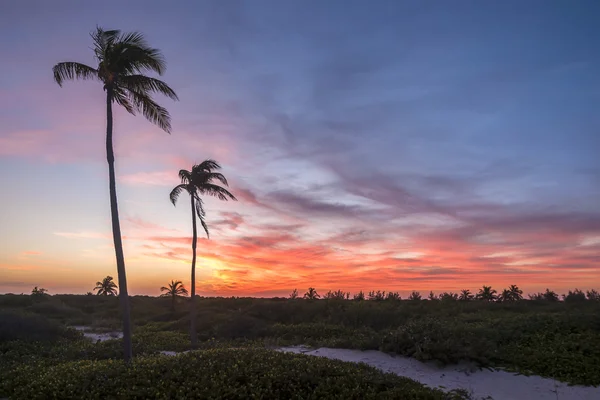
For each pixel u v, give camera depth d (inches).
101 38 673.0
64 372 524.1
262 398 426.6
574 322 778.8
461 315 1210.6
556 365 591.8
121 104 725.9
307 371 498.0
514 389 529.3
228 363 519.5
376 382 483.8
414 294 1724.9
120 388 437.4
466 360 617.9
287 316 1439.5
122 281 647.1
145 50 676.7
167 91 700.0
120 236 662.5
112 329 1441.9
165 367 506.3
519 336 745.6
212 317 1489.9
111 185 670.5
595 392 506.3
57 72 654.5
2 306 2017.7
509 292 2100.1
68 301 2368.4
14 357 725.3
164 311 2133.4
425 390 485.1
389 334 753.0
